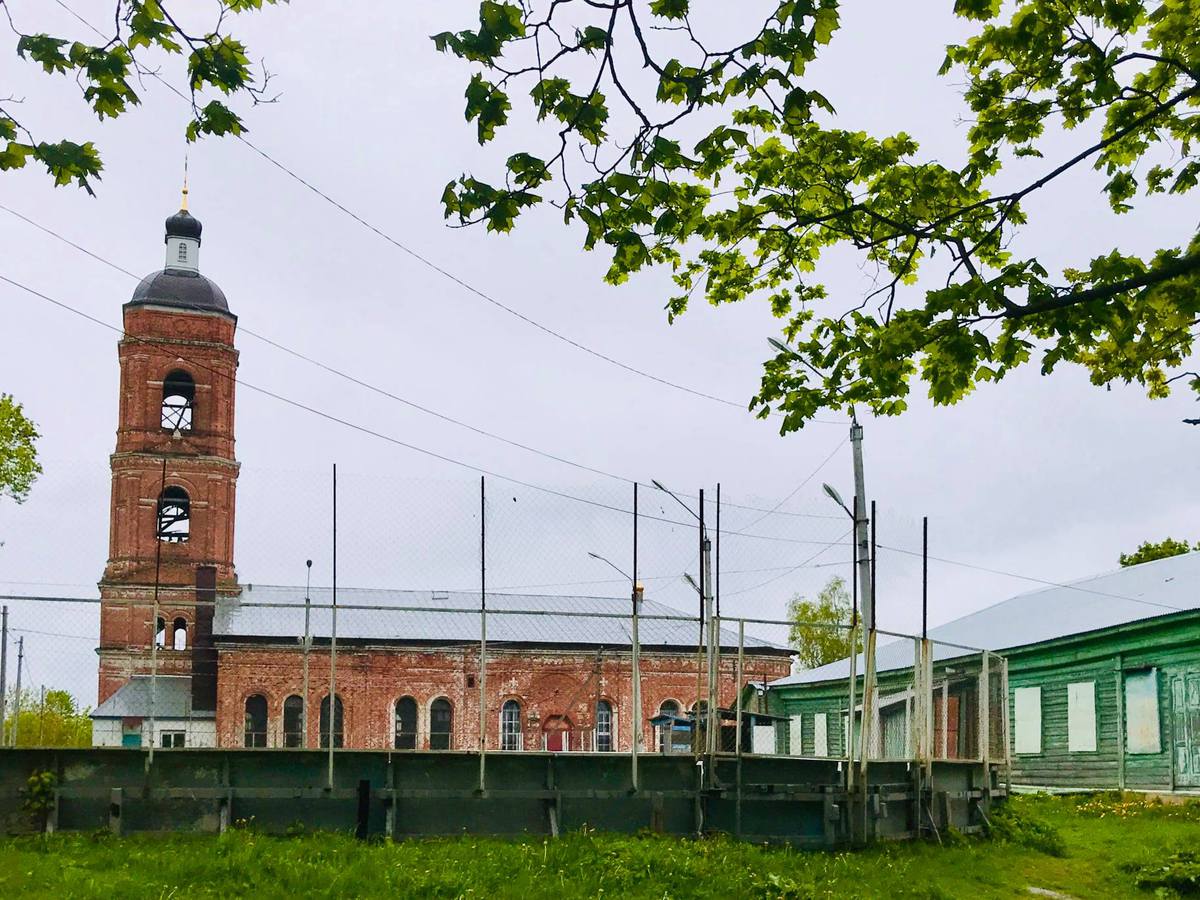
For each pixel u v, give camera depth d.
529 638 52.06
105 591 56.69
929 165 10.91
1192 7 9.65
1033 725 30.25
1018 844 17.86
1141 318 9.95
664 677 52.12
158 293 60.81
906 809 17.72
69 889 11.38
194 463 59.09
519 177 8.27
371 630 51.03
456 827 15.83
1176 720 25.25
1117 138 9.37
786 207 11.47
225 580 58.62
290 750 15.59
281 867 12.59
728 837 15.91
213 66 8.02
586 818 16.12
